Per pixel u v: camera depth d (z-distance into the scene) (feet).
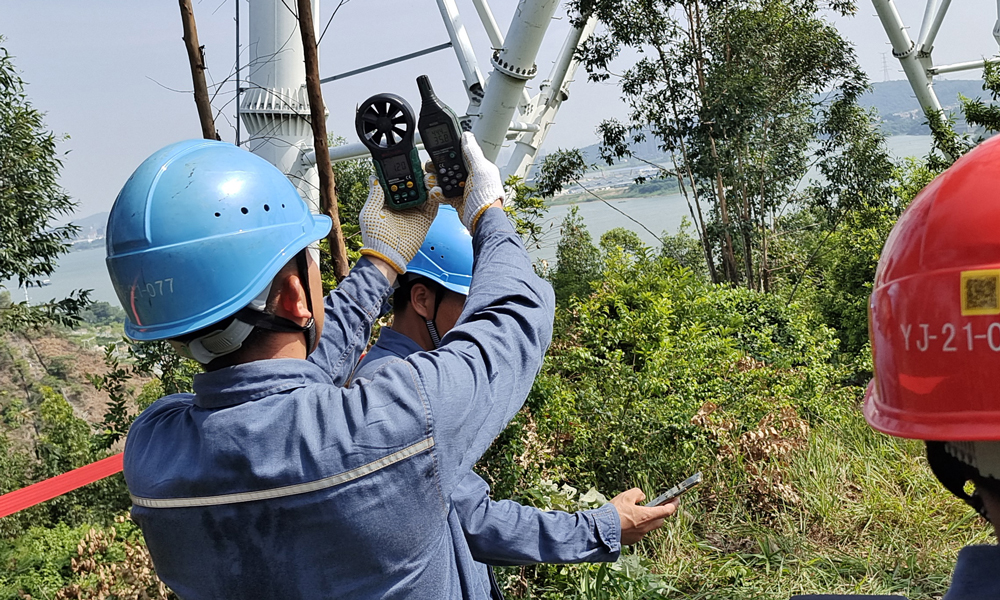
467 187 5.12
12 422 57.06
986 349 2.32
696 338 23.15
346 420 3.87
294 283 4.21
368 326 5.65
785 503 15.65
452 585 4.65
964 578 2.57
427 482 3.94
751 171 58.75
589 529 6.55
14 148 41.50
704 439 16.97
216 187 4.10
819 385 24.27
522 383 4.35
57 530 38.47
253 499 3.83
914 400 2.49
